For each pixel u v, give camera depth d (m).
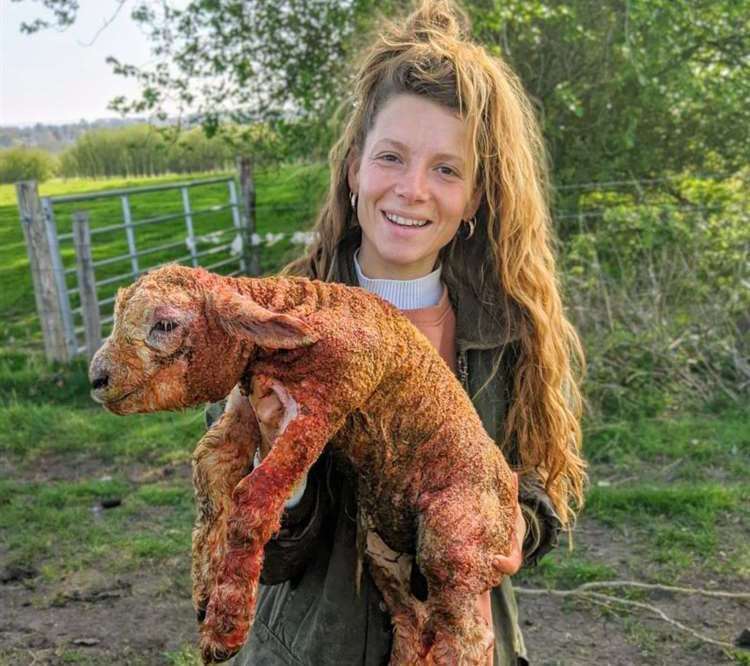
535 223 2.13
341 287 1.58
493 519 1.56
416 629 1.65
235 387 1.57
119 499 5.56
